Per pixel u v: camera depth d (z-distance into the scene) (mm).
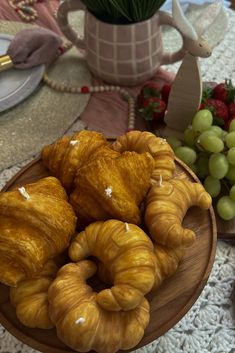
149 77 642
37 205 372
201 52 485
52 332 375
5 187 459
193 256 412
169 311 383
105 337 346
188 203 424
